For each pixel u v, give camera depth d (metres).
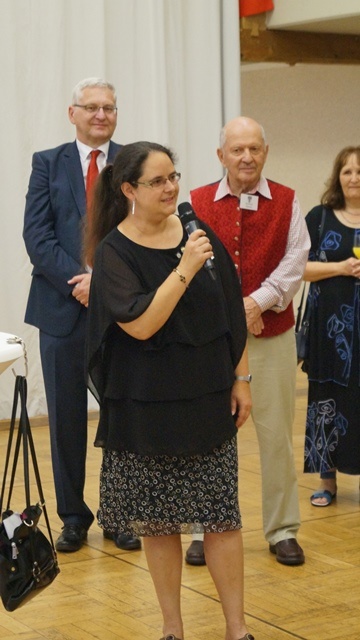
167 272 3.00
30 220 4.50
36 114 7.07
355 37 8.81
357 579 3.99
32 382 7.21
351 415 5.00
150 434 2.95
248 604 3.72
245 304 3.95
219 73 7.84
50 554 2.91
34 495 5.31
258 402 4.10
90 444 6.60
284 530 4.21
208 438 2.98
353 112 10.49
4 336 2.77
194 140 7.81
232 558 3.09
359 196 4.97
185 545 4.48
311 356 5.10
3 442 6.68
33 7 7.00
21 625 3.56
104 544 4.48
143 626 3.53
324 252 5.05
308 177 10.28
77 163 4.54
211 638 3.42
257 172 3.98
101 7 7.19
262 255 4.02
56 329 4.47
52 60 7.07
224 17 7.84
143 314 2.86
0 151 7.00
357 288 4.99
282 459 4.15
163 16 7.48
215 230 4.05
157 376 2.95
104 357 3.06
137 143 3.02
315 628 3.49
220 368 3.03
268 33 8.27
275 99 9.97
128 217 3.09
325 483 5.19
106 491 3.14
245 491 5.40
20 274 7.11
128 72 7.44
